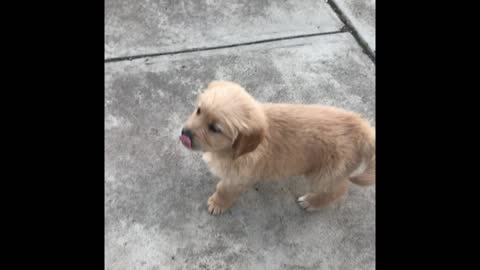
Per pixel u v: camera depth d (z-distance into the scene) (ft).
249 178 3.45
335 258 3.72
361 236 3.83
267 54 4.76
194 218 3.78
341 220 3.90
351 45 4.94
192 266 3.58
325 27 5.05
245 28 4.93
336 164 3.30
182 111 4.29
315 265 3.67
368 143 3.22
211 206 3.79
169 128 4.18
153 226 3.70
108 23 4.75
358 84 4.67
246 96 3.01
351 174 3.40
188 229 3.73
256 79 4.58
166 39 4.73
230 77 4.56
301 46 4.87
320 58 4.81
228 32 4.88
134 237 3.64
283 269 3.63
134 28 4.76
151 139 4.10
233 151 2.98
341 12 5.18
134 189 3.85
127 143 4.06
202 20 4.92
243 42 4.82
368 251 3.76
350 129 3.27
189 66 4.58
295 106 3.33
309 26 5.04
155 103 4.31
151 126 4.17
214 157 3.34
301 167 3.44
